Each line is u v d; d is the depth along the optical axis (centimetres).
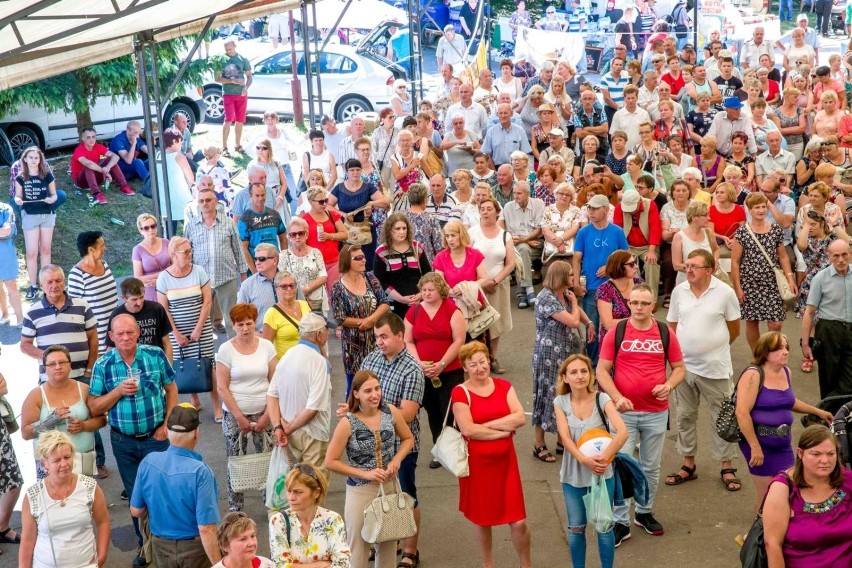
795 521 544
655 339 716
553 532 755
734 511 770
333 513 572
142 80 1168
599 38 2400
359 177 1159
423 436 938
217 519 610
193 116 1956
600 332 834
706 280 784
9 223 1220
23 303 1309
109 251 1509
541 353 834
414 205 1062
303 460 714
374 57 2244
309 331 713
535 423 854
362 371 641
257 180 1103
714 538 730
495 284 973
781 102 1745
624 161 1306
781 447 679
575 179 1338
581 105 1508
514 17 2717
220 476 866
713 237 994
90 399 733
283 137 1545
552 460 862
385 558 657
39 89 1605
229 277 1059
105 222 1582
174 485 602
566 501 664
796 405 684
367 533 632
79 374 839
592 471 636
